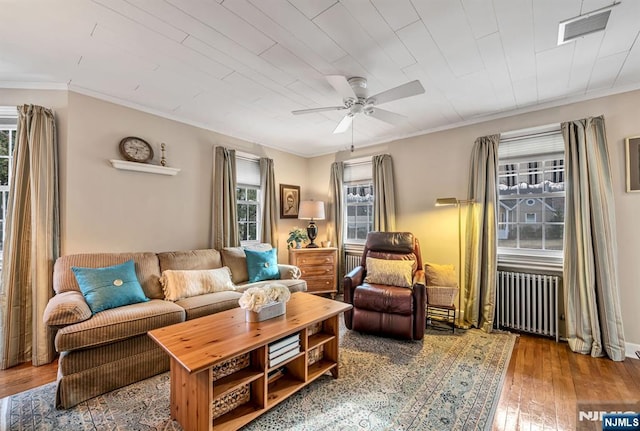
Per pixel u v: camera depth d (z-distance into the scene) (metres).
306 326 1.93
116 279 2.43
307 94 2.78
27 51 2.07
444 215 3.64
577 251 2.66
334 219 4.66
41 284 2.40
